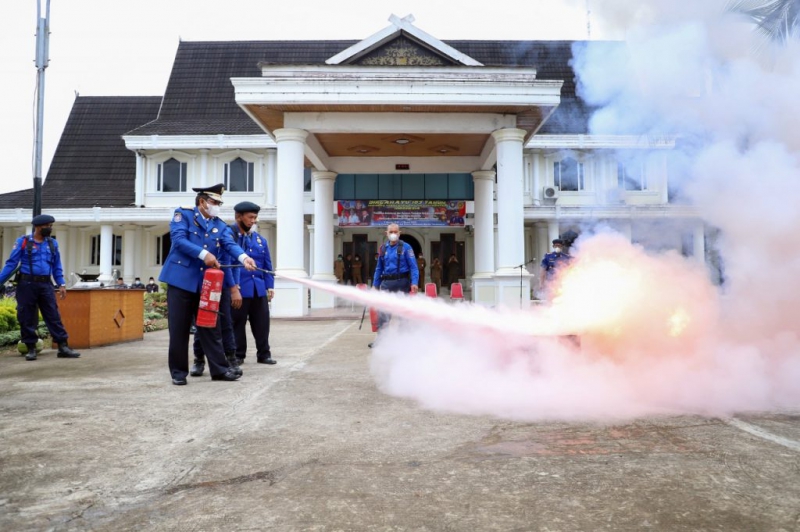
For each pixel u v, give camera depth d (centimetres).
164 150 2709
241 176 2728
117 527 208
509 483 248
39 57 1134
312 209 2536
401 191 2105
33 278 686
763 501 223
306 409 393
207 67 3094
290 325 1238
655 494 232
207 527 207
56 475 262
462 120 1462
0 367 618
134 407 402
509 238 1425
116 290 870
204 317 503
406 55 1566
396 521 210
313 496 235
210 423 355
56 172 3000
